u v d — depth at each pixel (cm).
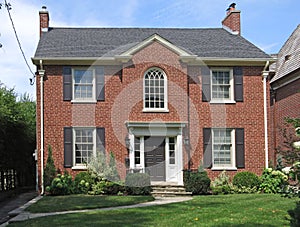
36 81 2159
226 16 2628
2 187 2656
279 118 2508
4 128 2411
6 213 1725
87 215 1310
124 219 1212
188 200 1675
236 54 2261
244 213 1223
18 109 2855
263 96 2247
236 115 2225
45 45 2269
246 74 2250
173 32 2534
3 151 2511
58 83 2155
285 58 2567
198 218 1167
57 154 2128
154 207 1454
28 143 2994
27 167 3247
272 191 2022
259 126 2234
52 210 1463
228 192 2027
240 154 2205
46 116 2138
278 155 843
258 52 2294
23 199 2338
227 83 2256
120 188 1977
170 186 2036
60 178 2055
